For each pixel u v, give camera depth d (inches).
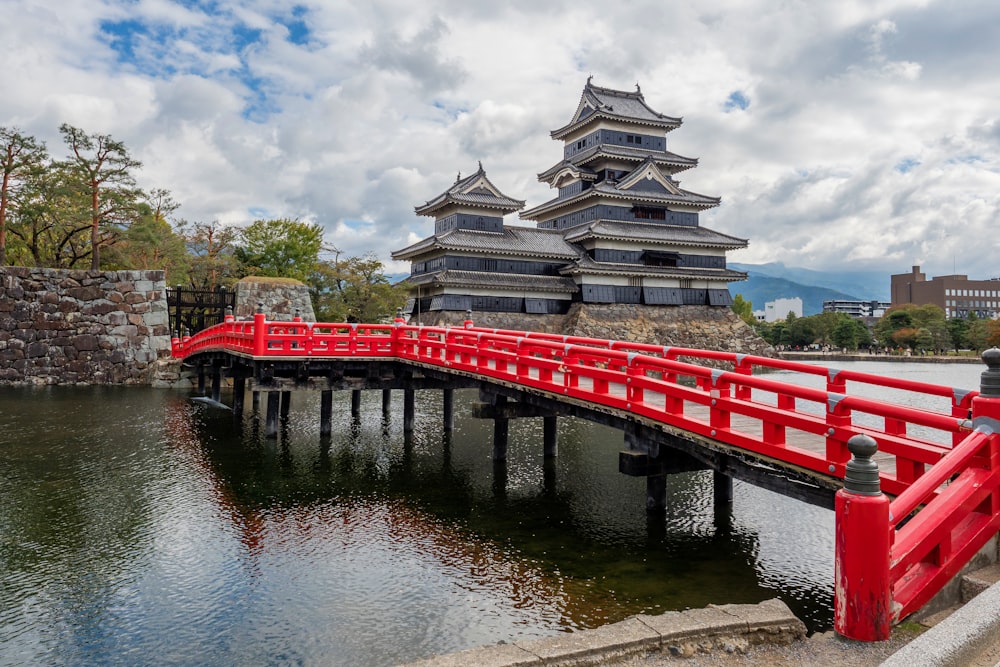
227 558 463.5
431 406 1263.5
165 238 1879.9
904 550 201.6
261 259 2347.4
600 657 205.2
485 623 363.3
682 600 389.7
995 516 224.2
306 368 842.2
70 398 1267.2
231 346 982.4
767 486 370.0
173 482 665.6
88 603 393.1
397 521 546.0
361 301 2209.6
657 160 2502.5
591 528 525.3
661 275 2372.0
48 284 1477.6
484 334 689.0
